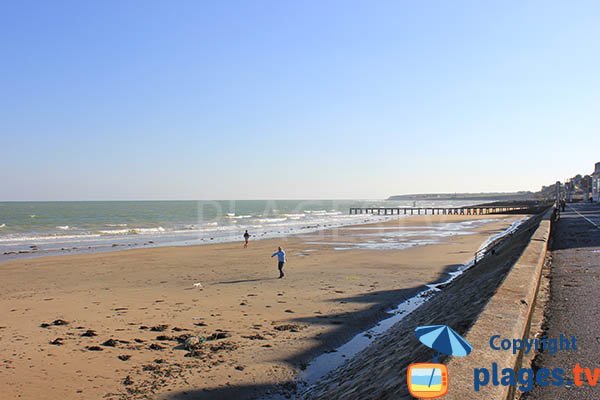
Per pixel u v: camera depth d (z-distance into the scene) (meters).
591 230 21.23
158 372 8.94
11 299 16.27
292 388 8.26
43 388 8.20
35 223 70.62
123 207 153.88
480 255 26.20
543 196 188.75
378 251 31.41
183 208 144.88
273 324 12.50
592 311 6.53
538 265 8.11
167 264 25.69
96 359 9.66
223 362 9.49
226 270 23.23
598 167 81.56
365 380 5.53
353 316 13.36
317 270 22.92
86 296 16.75
